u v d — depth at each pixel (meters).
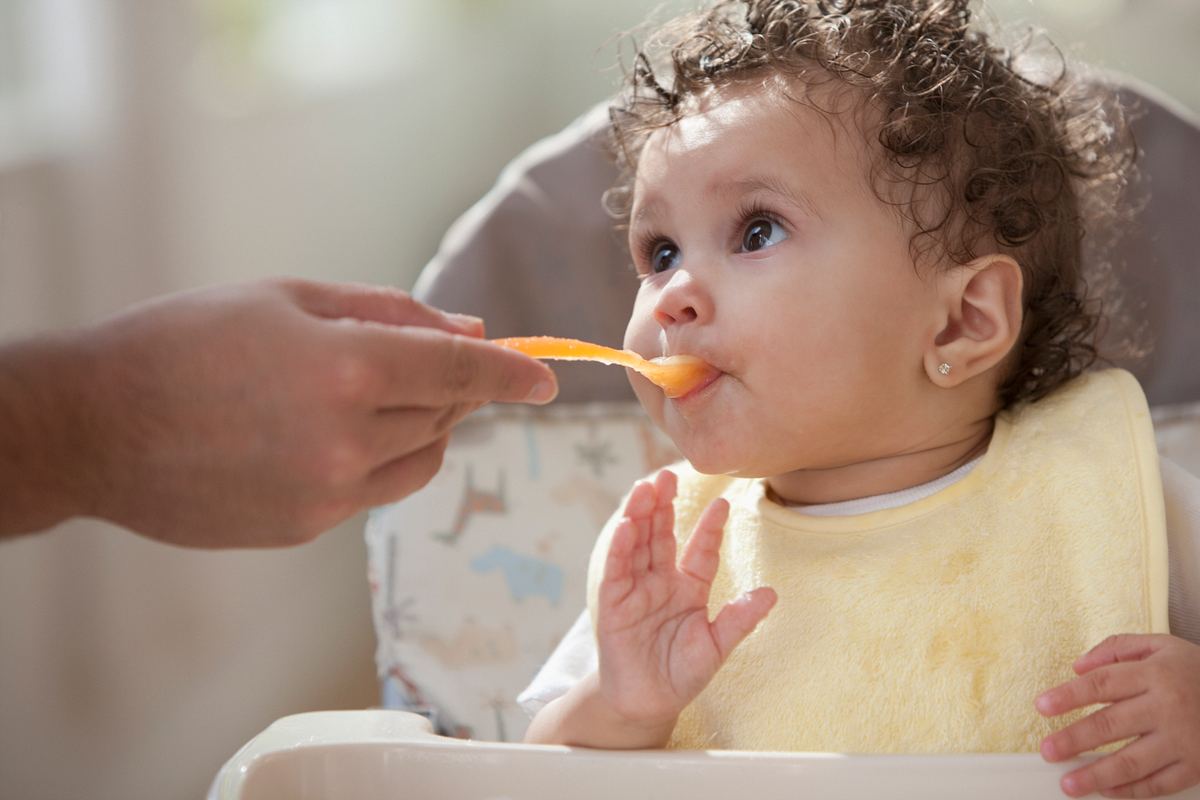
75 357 0.73
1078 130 1.22
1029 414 1.08
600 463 1.40
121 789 2.12
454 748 0.82
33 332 0.75
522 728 1.25
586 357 0.93
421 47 3.20
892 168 1.01
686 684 0.89
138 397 0.72
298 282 0.79
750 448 0.99
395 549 1.35
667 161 1.03
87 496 0.75
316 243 2.71
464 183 3.43
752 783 0.79
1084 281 1.21
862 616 0.99
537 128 3.71
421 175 3.19
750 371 0.98
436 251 3.28
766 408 0.98
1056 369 1.15
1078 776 0.78
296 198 2.62
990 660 0.95
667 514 0.92
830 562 1.02
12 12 2.04
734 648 0.94
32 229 1.98
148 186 2.13
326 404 0.73
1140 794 0.80
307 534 0.79
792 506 1.09
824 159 1.00
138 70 2.10
